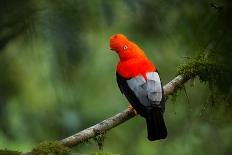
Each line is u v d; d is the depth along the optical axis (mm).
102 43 15008
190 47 10312
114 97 15812
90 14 12391
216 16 9555
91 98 15562
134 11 11273
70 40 11570
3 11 11406
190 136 12102
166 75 14258
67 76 12477
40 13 11492
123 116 9031
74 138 8617
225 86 9516
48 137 14570
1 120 14070
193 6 10188
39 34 11430
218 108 10055
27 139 14531
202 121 11672
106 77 15688
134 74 9242
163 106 8930
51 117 14977
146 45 14211
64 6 11750
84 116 15234
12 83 15125
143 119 15570
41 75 14094
